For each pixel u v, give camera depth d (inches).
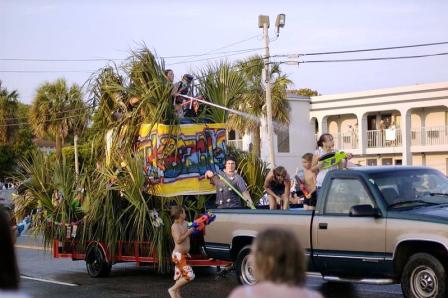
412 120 1593.3
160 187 528.4
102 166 565.3
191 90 578.9
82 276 586.2
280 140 1674.5
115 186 534.9
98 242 563.8
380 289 468.1
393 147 1596.9
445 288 351.3
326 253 402.0
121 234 542.6
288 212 422.0
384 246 374.6
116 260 556.1
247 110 1429.6
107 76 564.1
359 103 1638.8
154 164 530.6
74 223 579.5
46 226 599.5
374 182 388.5
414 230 361.4
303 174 470.3
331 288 474.3
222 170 562.9
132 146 551.2
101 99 566.6
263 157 1619.1
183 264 426.9
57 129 1715.1
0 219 152.3
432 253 362.6
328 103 1695.4
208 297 453.7
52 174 605.3
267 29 1195.9
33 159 622.2
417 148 1561.3
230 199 513.3
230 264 501.4
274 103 1491.1
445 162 1546.5
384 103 1594.5
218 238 462.3
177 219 429.7
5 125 1967.3
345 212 395.2
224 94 591.5
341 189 400.5
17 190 615.5
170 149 531.8
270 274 146.9
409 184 394.9
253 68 1378.0
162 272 549.0
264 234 149.5
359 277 393.1
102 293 490.9
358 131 1656.0
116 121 559.5
